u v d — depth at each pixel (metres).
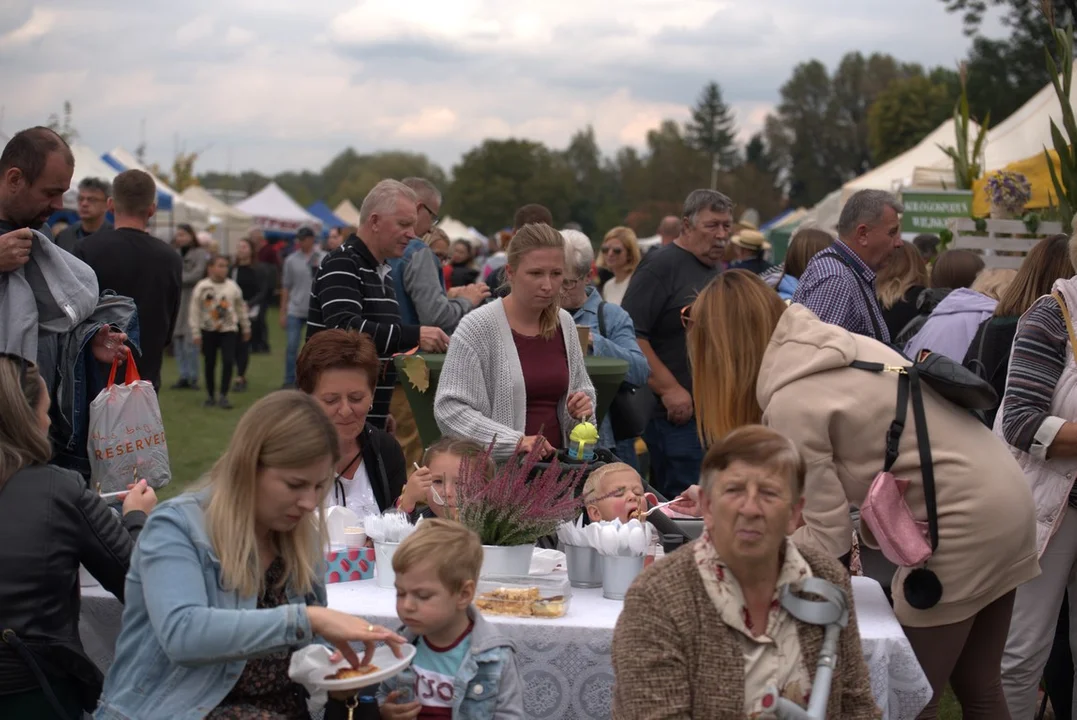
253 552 2.68
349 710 2.69
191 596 2.62
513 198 106.38
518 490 3.36
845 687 2.49
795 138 120.00
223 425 12.48
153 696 2.67
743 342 3.51
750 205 102.50
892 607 3.46
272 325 33.69
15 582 2.85
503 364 4.51
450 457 3.73
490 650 2.85
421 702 2.86
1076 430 3.79
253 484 2.67
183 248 15.95
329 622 2.61
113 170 18.27
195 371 16.08
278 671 2.78
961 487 3.14
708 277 6.42
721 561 2.39
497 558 3.34
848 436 3.20
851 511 3.47
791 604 2.39
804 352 3.27
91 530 2.98
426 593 2.76
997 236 9.43
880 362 3.24
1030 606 4.02
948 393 3.20
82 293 3.96
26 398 3.05
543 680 3.10
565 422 4.63
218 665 2.67
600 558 3.51
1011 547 3.18
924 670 3.28
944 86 82.75
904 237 10.88
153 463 3.85
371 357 3.99
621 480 3.69
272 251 25.16
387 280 5.52
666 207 103.88
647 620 2.38
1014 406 3.91
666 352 6.38
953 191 10.54
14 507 2.89
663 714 2.33
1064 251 4.45
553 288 4.47
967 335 5.56
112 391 3.81
